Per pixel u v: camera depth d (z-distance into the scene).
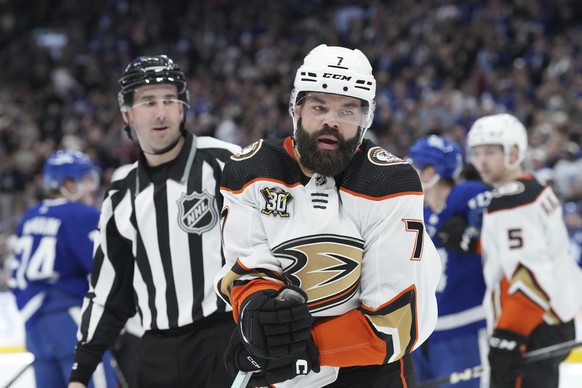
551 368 4.68
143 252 3.83
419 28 20.42
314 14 23.30
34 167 16.78
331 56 2.82
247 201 2.88
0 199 14.63
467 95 17.56
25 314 5.54
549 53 18.84
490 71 19.08
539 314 4.45
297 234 2.80
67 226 5.44
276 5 23.52
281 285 2.85
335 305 2.85
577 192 12.13
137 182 3.88
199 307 3.75
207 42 22.83
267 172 2.86
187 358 3.78
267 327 2.70
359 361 2.84
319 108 2.80
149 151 3.84
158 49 23.06
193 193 3.79
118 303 3.96
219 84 21.34
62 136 19.06
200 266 3.76
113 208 3.90
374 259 2.79
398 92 17.70
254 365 2.88
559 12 20.23
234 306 2.88
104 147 17.38
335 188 2.85
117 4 24.25
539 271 4.42
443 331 5.06
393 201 2.78
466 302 5.05
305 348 2.80
